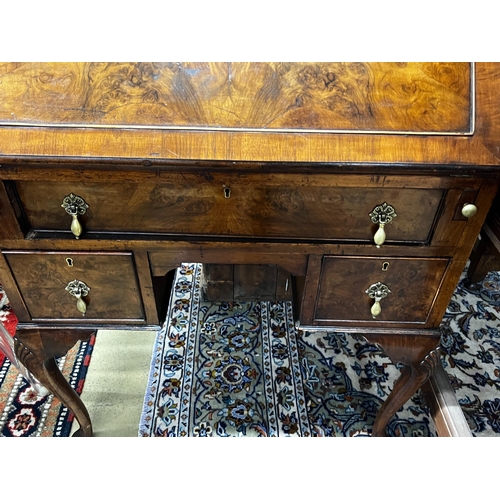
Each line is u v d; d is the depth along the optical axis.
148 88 0.62
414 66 0.64
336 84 0.62
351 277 0.74
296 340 1.34
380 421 1.01
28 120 0.60
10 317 1.37
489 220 0.89
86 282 0.75
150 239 0.69
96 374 1.24
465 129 0.61
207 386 1.21
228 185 0.63
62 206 0.65
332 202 0.65
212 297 1.42
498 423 1.13
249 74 0.63
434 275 0.73
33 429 1.10
